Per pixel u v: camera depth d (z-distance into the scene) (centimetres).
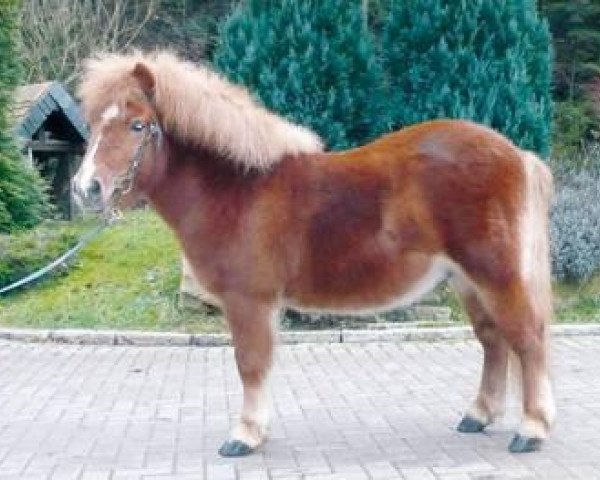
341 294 583
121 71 574
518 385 589
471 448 603
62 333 1133
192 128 580
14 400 817
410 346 1059
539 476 535
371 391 820
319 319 1136
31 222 1559
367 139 1250
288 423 696
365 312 595
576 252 1215
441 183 566
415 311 1154
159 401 801
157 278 1302
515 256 564
